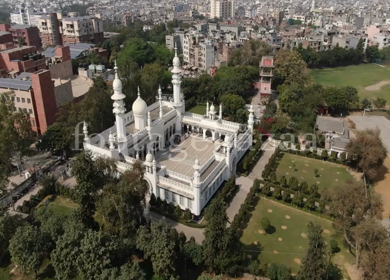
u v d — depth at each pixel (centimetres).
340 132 10225
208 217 5147
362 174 8556
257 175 8388
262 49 17450
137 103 8281
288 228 6512
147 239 5112
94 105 9044
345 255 5844
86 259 4653
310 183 8112
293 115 11450
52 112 10231
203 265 5431
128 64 14412
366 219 5322
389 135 11050
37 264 5000
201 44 18312
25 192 7556
